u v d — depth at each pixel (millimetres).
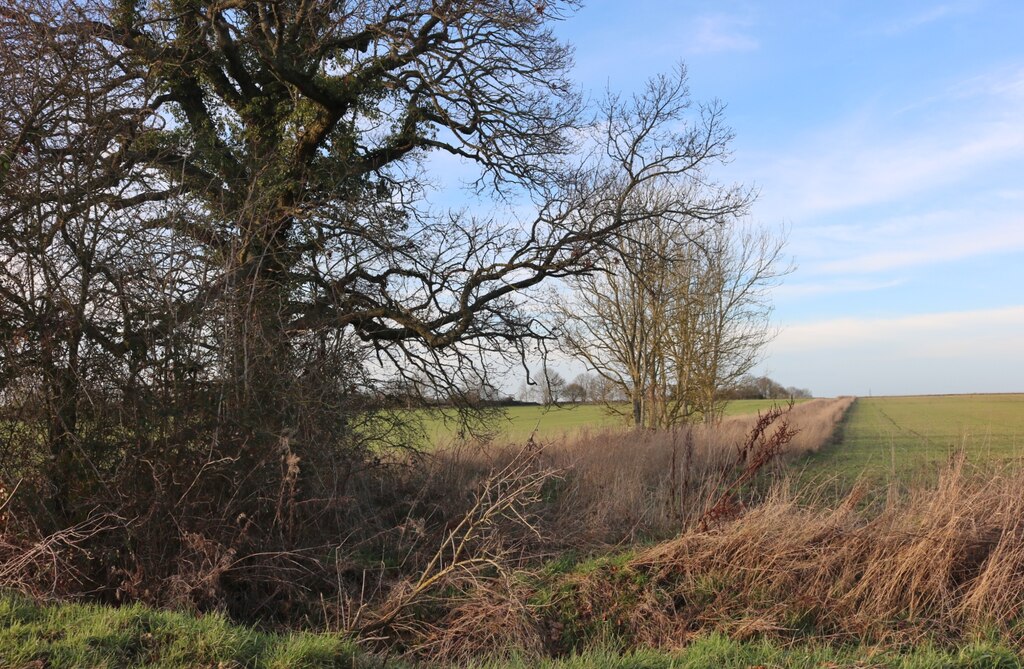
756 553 7523
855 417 45062
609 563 8258
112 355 8055
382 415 11523
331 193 11906
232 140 13062
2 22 8211
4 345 7746
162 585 7438
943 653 5953
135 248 8266
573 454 14070
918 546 7129
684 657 5945
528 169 15039
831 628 6828
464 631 7188
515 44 14062
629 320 25531
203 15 12703
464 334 13633
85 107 8320
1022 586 6906
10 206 7934
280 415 8938
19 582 6418
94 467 7684
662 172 17531
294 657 5078
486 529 9258
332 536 9273
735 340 25641
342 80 13320
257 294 9219
